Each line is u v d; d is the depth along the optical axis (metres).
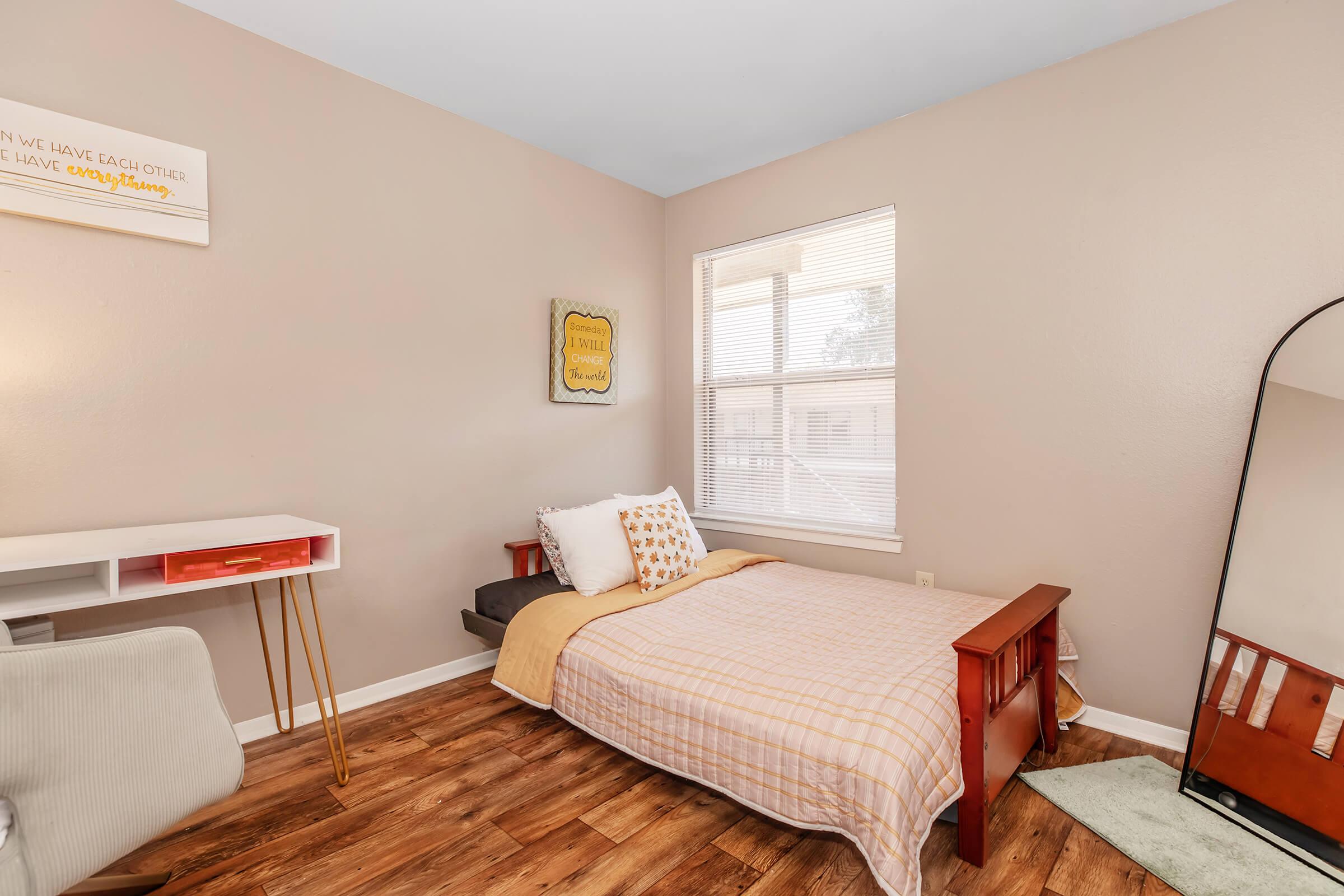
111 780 1.12
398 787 1.95
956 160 2.69
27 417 1.83
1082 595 2.41
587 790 1.94
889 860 1.33
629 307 3.65
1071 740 2.27
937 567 2.79
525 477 3.13
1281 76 2.00
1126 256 2.29
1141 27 2.21
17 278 1.81
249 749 2.18
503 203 3.02
